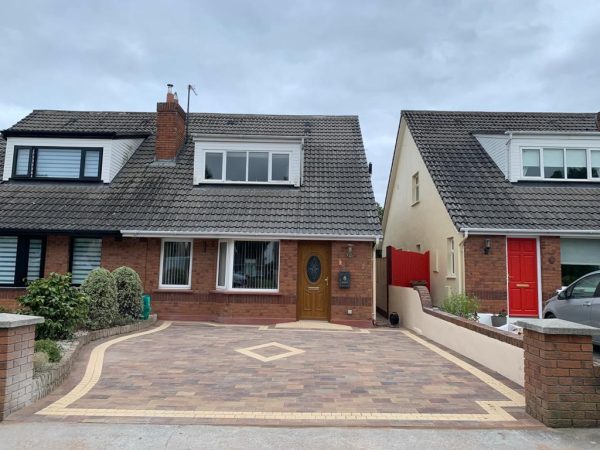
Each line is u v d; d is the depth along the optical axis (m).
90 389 6.71
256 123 19.39
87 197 15.45
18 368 5.77
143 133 17.48
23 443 4.79
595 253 13.38
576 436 5.07
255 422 5.42
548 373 5.38
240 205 15.05
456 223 13.15
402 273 16.19
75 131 16.50
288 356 9.05
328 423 5.41
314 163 16.95
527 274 13.16
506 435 5.09
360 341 11.02
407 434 5.11
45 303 9.02
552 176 15.17
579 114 19.05
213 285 14.52
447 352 9.74
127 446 4.74
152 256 14.59
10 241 14.80
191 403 6.10
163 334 11.54
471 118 19.03
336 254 14.04
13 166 16.22
